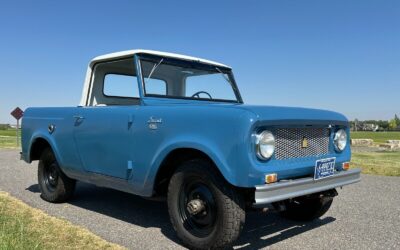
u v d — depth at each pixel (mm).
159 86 4949
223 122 3605
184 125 3908
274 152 3736
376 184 8000
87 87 5520
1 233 3975
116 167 4672
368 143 31078
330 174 4160
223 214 3637
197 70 5449
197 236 3883
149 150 4238
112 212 5445
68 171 5547
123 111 4617
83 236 4223
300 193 3764
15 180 8062
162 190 4414
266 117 3572
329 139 4457
